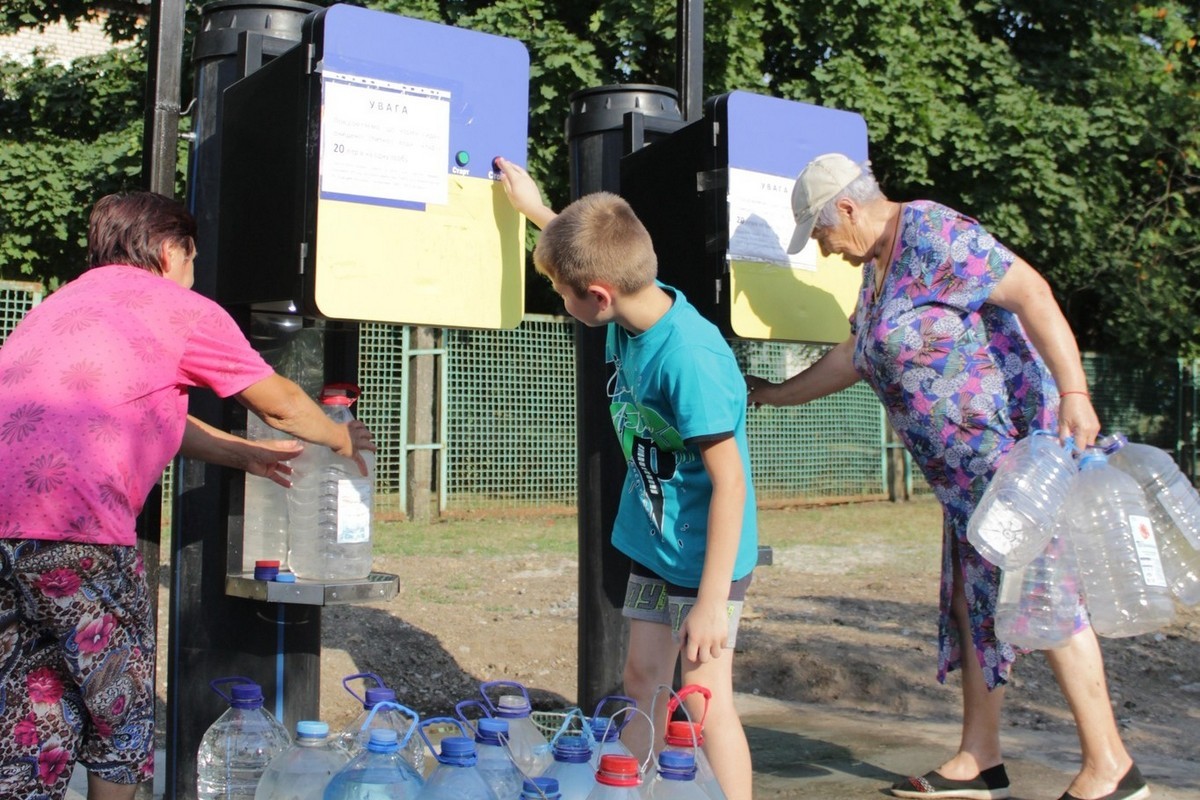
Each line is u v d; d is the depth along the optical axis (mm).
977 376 3430
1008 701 5184
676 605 3002
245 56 3264
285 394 2803
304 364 3467
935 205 3469
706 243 3770
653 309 2926
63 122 13742
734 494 2807
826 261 3971
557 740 2412
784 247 3840
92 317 2629
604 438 3920
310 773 2539
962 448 3447
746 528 3035
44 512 2482
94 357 2584
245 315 3324
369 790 2244
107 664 2596
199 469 3258
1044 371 3461
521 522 10922
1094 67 14602
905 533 10977
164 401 2658
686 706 2957
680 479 2980
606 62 12219
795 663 5551
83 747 2689
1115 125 14188
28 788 2588
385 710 2783
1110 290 15391
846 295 4023
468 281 3188
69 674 2590
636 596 3145
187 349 2680
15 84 13734
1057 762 4246
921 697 5285
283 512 3344
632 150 3973
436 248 3131
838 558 9328
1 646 2557
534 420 11539
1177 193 15273
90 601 2555
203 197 3361
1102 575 3344
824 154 3912
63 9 14203
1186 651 6008
